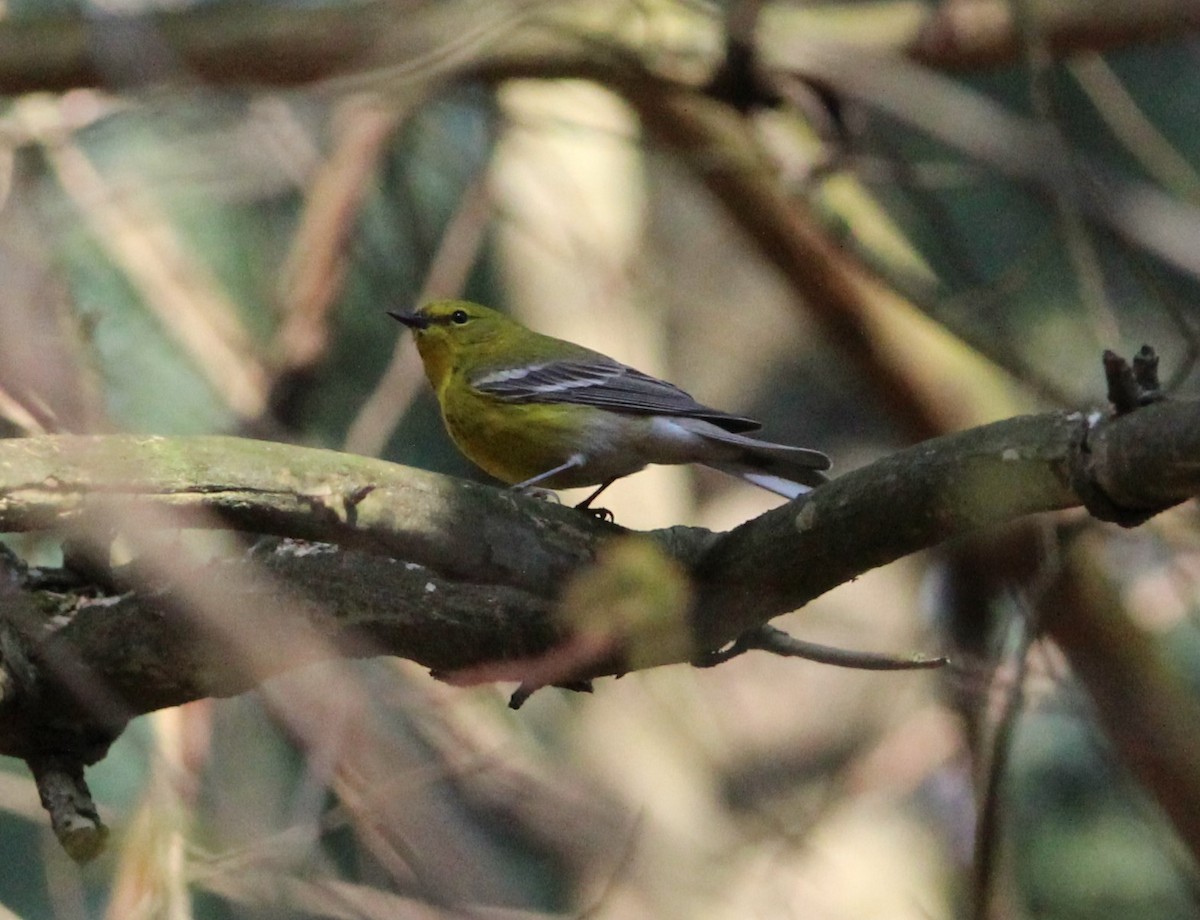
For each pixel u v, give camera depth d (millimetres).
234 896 8703
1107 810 13633
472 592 6762
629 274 13805
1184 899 13203
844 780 11727
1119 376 5434
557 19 12211
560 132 13703
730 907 11039
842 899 11805
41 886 11812
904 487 5941
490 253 16203
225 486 6199
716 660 7102
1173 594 14180
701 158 12664
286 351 13062
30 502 5852
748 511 15445
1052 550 9555
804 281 13438
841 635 13953
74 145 12539
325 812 10898
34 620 6594
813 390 16516
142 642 6605
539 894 10430
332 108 14445
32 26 11297
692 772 12406
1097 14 12648
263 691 7809
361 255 14328
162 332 13031
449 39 10945
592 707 12711
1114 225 9633
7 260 7969
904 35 13430
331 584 6719
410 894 8211
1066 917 13281
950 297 12867
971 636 11820
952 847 12156
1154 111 17062
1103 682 12039
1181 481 5332
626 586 6648
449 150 14922
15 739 6738
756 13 11680
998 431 5742
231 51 11672
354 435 12938
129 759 11367
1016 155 10211
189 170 13688
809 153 13445
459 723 10414
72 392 7730
